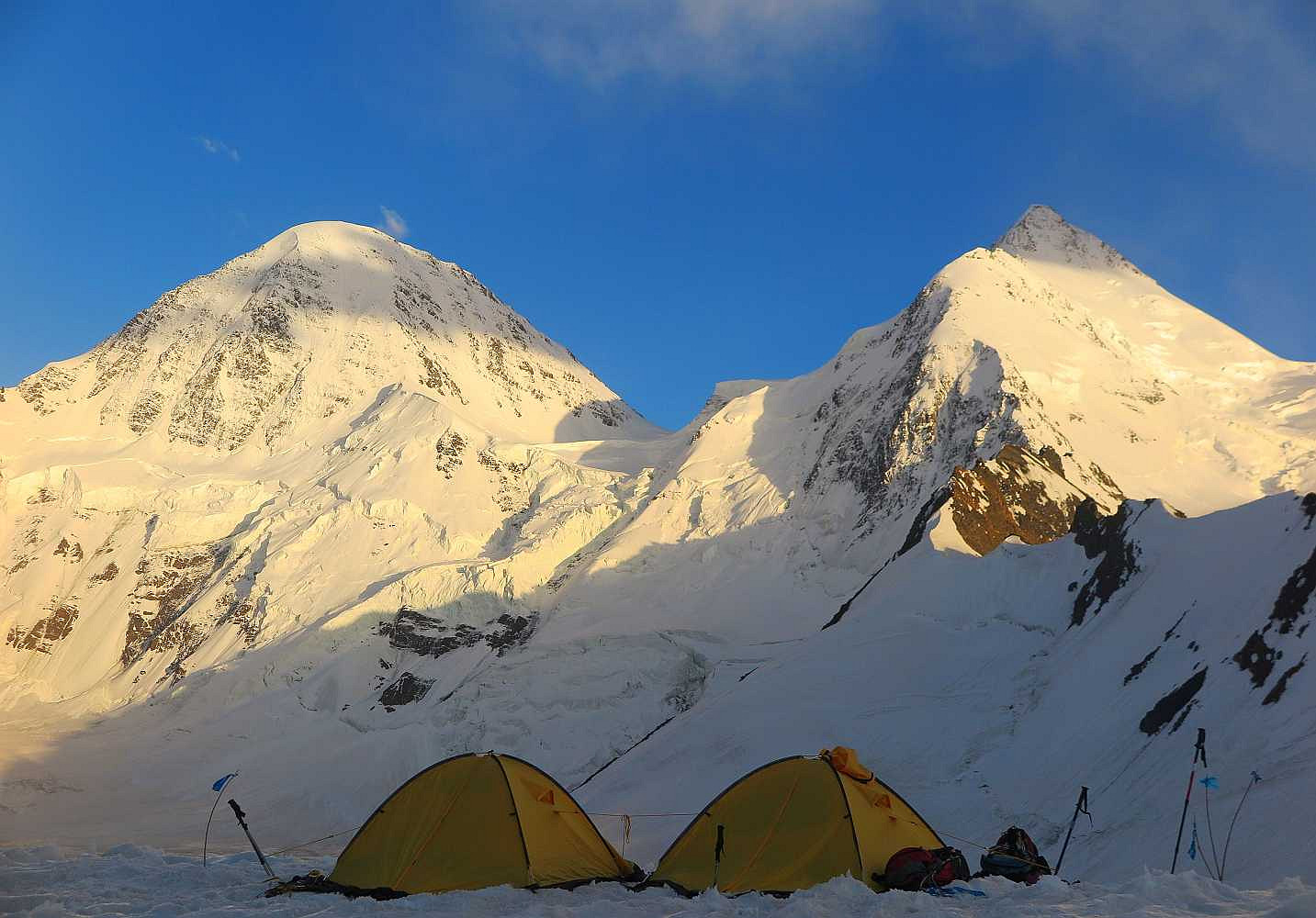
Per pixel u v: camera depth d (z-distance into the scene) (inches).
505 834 736.3
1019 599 2271.2
